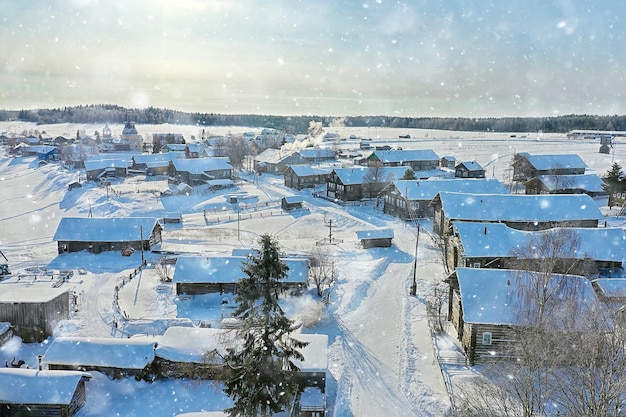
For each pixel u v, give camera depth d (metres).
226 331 34.97
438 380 33.81
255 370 25.98
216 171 111.38
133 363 33.56
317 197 95.88
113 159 126.69
